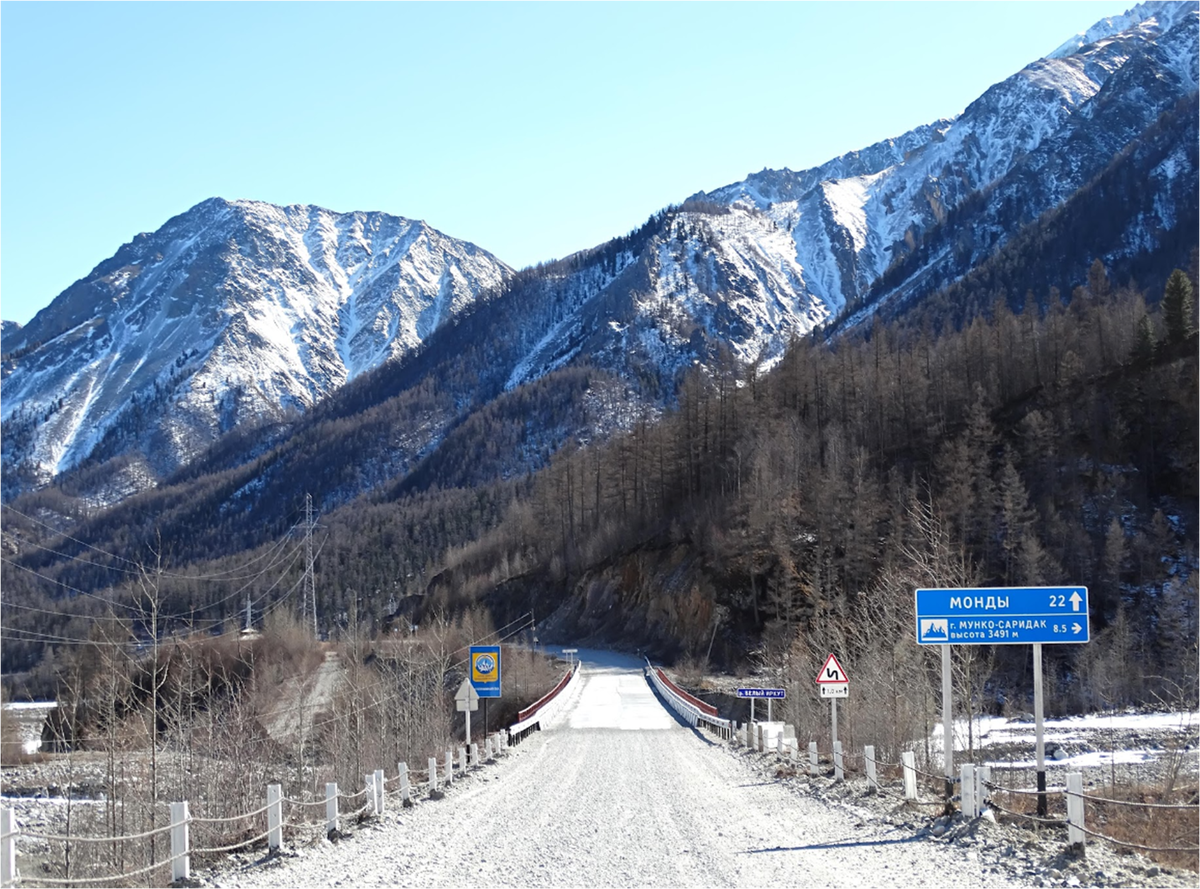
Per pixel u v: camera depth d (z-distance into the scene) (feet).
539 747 122.93
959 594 59.41
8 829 36.50
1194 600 201.67
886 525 247.70
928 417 312.09
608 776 89.61
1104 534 249.34
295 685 177.17
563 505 420.77
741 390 352.69
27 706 231.71
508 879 44.16
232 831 61.52
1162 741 123.65
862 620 144.15
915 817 59.82
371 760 109.09
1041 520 247.70
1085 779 100.27
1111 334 318.24
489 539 473.67
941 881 42.29
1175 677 184.14
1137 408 285.43
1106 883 42.11
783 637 211.20
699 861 47.75
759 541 274.57
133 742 80.02
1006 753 124.26
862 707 111.65
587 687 230.89
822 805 69.26
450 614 407.23
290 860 51.57
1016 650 204.64
